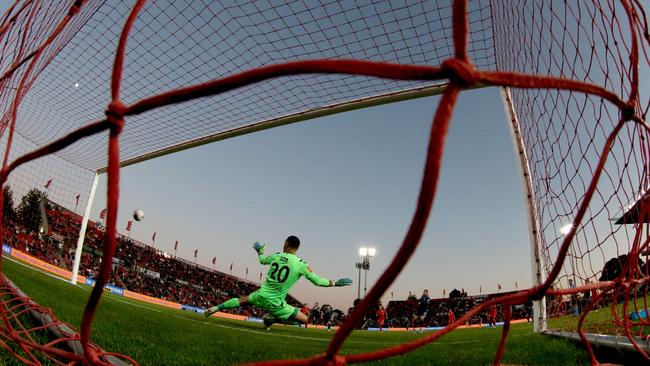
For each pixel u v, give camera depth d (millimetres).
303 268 7125
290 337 6578
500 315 38250
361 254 40438
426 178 485
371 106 6496
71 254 35062
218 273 68750
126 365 1744
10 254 25188
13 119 1070
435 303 53688
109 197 716
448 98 512
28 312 2615
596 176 1071
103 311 5883
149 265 56375
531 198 5148
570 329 4168
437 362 3131
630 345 2311
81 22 3059
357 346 5215
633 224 2088
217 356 2982
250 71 594
